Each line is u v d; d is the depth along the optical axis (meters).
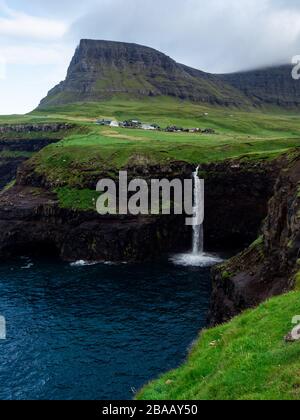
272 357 21.48
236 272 55.06
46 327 65.44
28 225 110.50
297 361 20.22
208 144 128.38
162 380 27.23
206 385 22.05
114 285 83.44
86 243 104.12
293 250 44.41
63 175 119.19
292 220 47.09
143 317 68.06
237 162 106.56
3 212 113.00
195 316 67.88
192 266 95.50
